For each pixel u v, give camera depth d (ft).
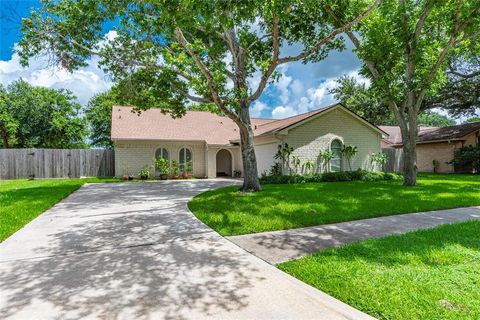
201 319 8.17
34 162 59.26
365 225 18.81
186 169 65.05
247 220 19.93
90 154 62.75
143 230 18.10
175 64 31.48
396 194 31.19
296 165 51.57
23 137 80.33
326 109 53.16
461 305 8.45
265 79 32.96
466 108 76.13
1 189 37.73
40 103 80.53
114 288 10.12
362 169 57.47
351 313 8.38
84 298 9.42
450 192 32.48
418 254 12.85
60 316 8.35
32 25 32.04
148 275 11.25
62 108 84.28
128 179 57.67
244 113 34.45
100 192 37.40
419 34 38.14
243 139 34.86
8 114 75.97
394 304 8.61
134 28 33.04
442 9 36.88
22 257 13.29
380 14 39.32
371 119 94.12
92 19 32.07
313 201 26.76
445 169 73.15
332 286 9.91
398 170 72.08
